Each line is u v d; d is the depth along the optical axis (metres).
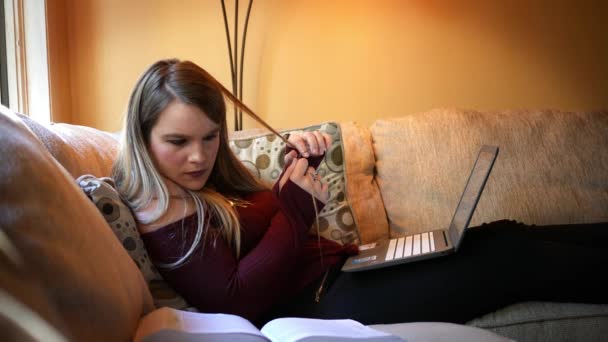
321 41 2.21
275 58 2.20
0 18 1.87
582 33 2.31
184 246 1.09
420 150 1.77
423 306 1.16
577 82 2.32
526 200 1.69
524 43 2.29
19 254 0.63
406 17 2.23
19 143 0.77
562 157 1.76
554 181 1.73
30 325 0.59
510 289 1.17
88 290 0.71
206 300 1.10
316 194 1.25
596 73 2.34
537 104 2.32
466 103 2.29
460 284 1.16
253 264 1.13
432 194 1.72
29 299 0.60
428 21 2.24
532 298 1.20
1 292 0.57
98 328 0.71
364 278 1.20
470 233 1.26
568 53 2.31
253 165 1.63
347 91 2.24
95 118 2.14
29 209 0.69
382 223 1.72
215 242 1.12
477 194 1.16
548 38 2.30
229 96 1.21
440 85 2.28
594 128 1.82
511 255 1.18
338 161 1.67
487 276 1.17
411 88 2.27
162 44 2.15
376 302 1.16
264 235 1.20
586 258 1.17
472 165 1.73
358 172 1.75
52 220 0.72
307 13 2.20
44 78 1.93
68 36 2.10
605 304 1.24
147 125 1.15
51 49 1.96
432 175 1.73
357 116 2.26
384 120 1.87
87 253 0.76
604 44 2.32
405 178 1.75
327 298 1.21
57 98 2.00
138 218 1.11
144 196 1.11
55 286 0.66
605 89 2.33
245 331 0.80
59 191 0.79
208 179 1.36
